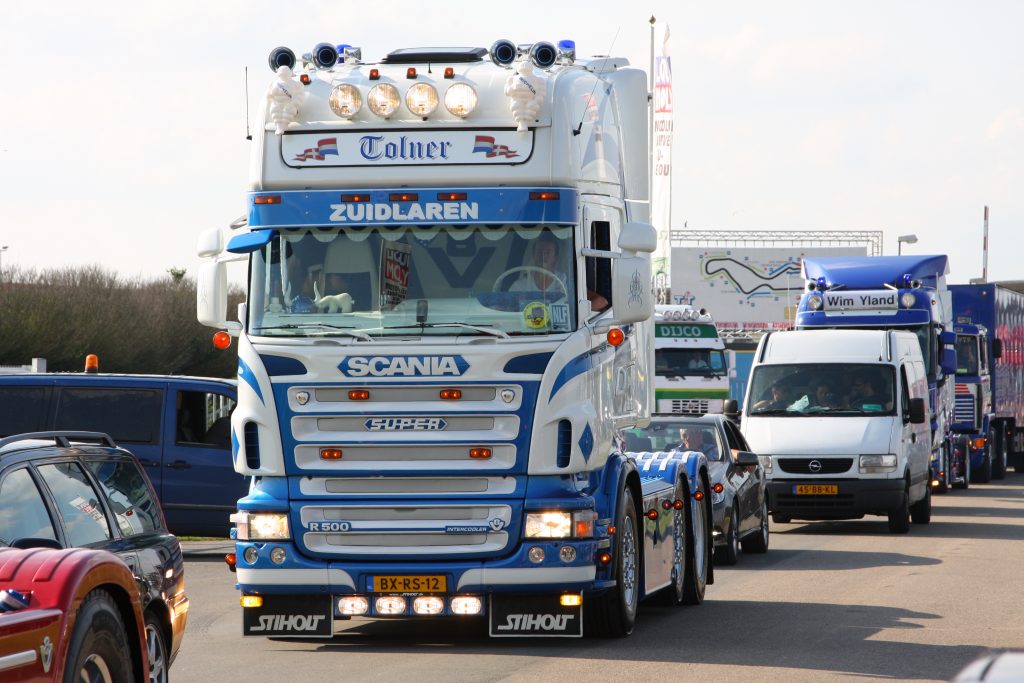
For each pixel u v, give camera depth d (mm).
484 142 28375
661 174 134125
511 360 27672
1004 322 104688
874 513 59812
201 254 29156
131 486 21672
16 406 49000
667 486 34531
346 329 28016
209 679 25344
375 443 27859
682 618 33812
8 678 14773
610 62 34781
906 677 25547
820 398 61719
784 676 25578
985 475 98562
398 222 28328
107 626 17000
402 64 29859
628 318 28312
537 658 27672
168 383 49250
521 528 27703
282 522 28062
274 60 30109
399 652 28688
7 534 17781
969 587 39938
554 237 28203
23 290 114750
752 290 196125
